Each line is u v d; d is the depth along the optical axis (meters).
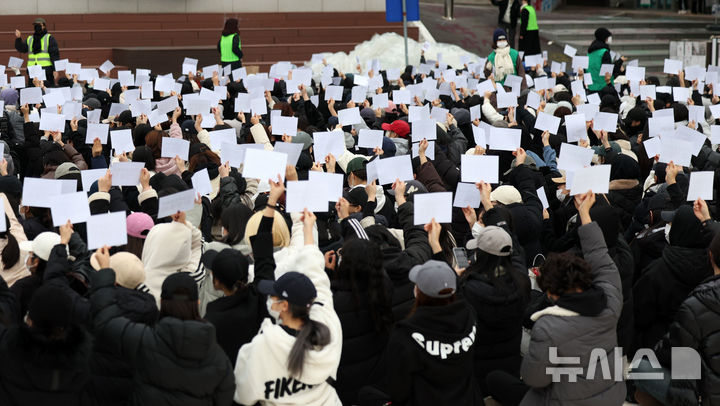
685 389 4.68
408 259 4.79
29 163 9.16
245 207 5.11
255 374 3.79
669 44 23.53
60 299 3.64
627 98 13.38
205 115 9.30
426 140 7.17
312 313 3.98
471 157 5.90
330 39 22.92
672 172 6.44
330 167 7.04
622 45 23.47
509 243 4.59
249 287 4.34
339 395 4.55
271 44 22.31
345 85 13.35
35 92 10.51
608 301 4.25
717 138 8.38
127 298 3.86
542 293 5.26
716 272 4.64
